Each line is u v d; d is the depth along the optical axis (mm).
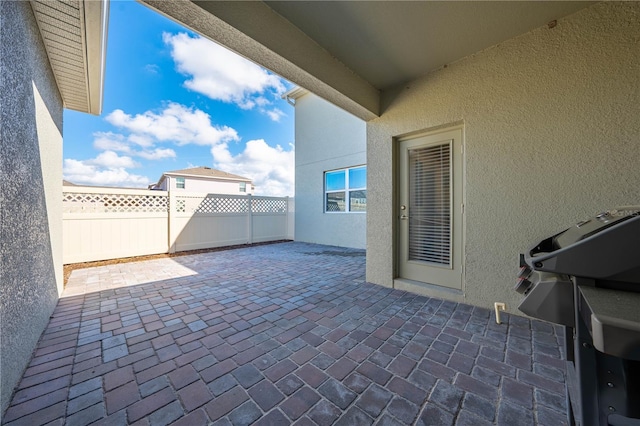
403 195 3529
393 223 3547
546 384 1566
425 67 2996
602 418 844
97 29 2336
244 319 2564
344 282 3875
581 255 841
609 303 737
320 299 3129
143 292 3428
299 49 2404
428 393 1504
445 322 2445
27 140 1914
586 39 2129
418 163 3379
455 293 2980
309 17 2230
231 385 1586
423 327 2352
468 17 2209
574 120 2199
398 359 1854
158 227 6441
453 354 1908
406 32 2400
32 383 1599
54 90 3021
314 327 2377
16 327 1609
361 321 2496
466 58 2785
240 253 6598
